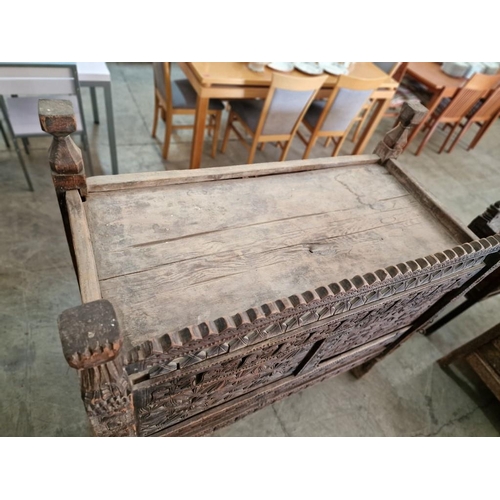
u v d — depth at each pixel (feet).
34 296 6.59
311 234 4.14
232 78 7.79
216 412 4.60
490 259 4.54
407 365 7.61
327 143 12.67
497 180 13.87
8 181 8.35
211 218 3.94
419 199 5.09
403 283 3.75
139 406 3.23
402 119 5.06
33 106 7.50
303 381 5.69
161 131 11.13
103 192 3.80
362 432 6.41
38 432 5.24
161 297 3.11
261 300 3.33
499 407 7.32
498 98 12.67
